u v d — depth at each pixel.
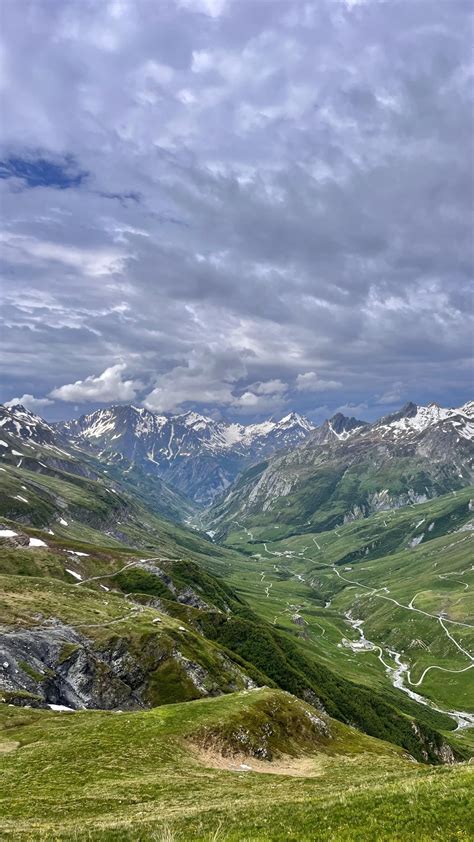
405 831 23.95
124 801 44.44
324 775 63.44
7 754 59.12
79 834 29.20
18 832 30.72
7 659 115.81
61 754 58.16
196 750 64.88
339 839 23.53
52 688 116.12
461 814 25.02
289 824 27.06
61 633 134.62
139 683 130.00
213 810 34.94
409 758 90.31
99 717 80.12
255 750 70.19
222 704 81.31
